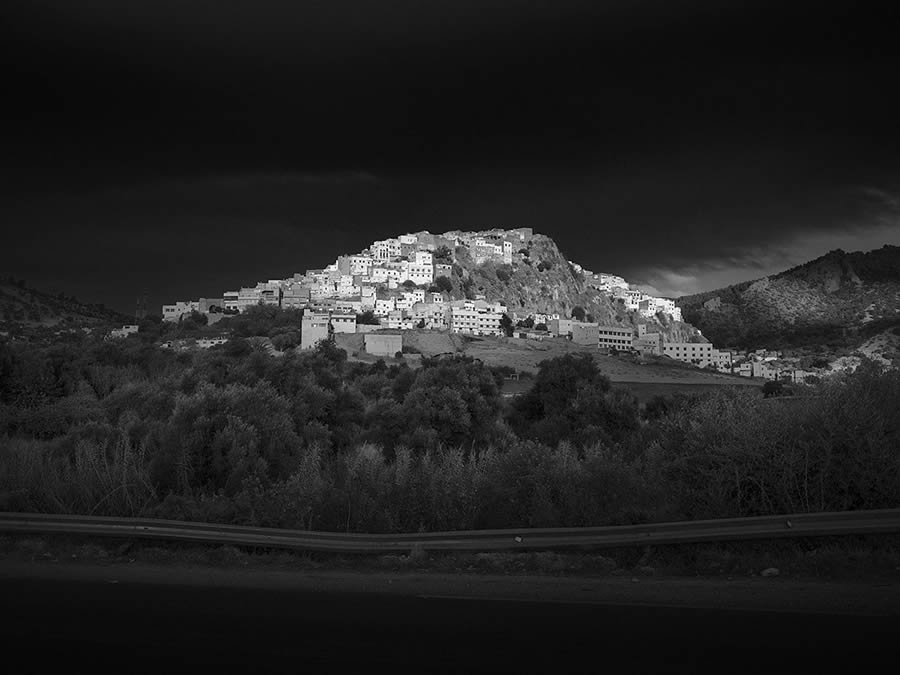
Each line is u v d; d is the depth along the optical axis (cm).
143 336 19062
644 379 14475
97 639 714
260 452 2200
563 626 727
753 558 972
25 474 1528
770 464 1147
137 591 941
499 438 3841
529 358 16400
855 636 657
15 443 2245
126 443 1689
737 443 1184
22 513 1312
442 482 1367
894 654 607
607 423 4094
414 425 3678
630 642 662
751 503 1142
